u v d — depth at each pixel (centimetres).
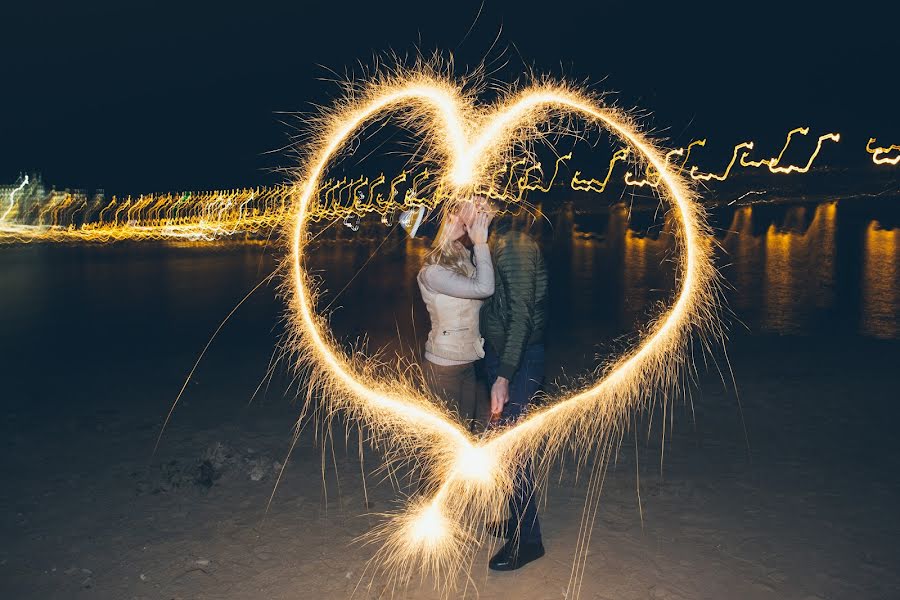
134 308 1316
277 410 665
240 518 448
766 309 1145
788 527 420
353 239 2809
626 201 4594
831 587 358
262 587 370
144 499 479
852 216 3312
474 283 359
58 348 974
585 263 1883
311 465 529
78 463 545
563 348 895
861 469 502
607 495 469
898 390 686
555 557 392
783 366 783
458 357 384
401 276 1691
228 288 1573
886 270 1602
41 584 379
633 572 375
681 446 552
